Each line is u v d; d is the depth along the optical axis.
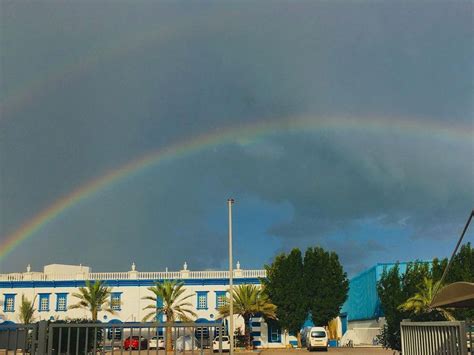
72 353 13.00
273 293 55.47
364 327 68.25
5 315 62.16
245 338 53.12
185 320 53.19
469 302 11.02
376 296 61.53
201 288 60.84
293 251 56.44
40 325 11.52
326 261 56.28
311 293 55.44
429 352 11.65
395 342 26.52
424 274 39.88
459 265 40.25
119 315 61.03
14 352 11.48
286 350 49.50
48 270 67.12
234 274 60.81
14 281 62.78
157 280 61.19
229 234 42.22
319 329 47.28
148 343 11.34
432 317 25.06
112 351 11.28
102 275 62.16
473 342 11.91
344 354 40.34
